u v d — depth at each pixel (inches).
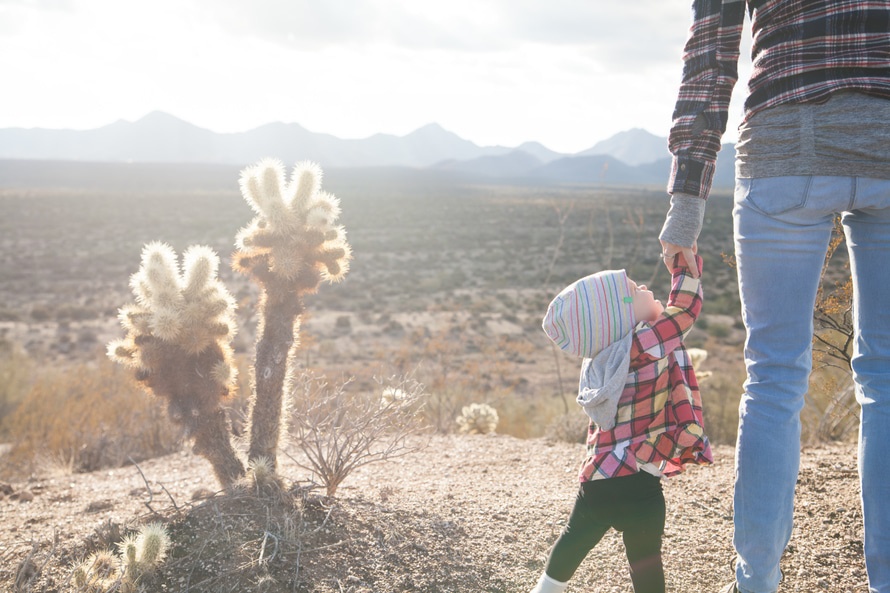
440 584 95.0
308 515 111.4
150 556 94.3
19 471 231.9
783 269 70.1
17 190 5654.5
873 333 72.5
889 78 64.9
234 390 120.3
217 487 153.2
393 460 184.1
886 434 69.7
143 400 295.7
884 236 70.3
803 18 67.4
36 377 473.4
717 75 75.9
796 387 71.4
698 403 81.0
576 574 95.2
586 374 81.7
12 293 1382.9
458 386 403.5
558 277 1475.1
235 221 2815.0
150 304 119.0
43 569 102.6
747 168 72.1
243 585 94.0
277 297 120.6
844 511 109.8
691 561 97.9
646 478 78.0
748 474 71.6
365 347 853.2
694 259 79.3
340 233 124.3
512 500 130.6
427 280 1483.8
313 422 134.1
